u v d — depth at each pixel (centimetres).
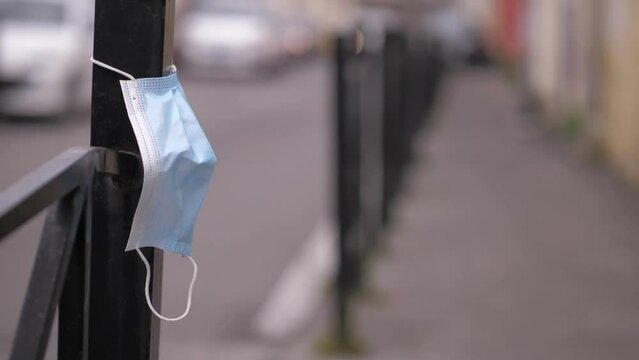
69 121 1577
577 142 1469
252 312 652
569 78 1627
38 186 163
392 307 663
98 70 190
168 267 757
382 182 864
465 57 3431
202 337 598
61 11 1602
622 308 667
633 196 1102
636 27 1137
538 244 862
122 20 189
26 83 1497
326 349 574
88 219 185
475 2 4316
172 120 186
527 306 670
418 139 1484
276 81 2558
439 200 1074
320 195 1094
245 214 983
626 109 1188
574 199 1083
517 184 1181
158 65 190
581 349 580
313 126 1705
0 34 1524
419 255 818
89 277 188
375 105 866
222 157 1344
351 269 636
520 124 1817
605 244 864
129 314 195
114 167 190
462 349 579
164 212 184
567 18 1662
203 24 2506
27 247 782
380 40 856
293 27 3138
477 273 758
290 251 830
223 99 2095
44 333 175
